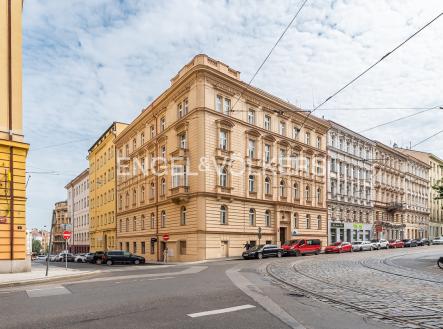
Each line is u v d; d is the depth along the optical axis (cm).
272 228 4116
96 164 6669
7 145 2112
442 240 6975
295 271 1920
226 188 3622
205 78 3528
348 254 3828
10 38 2208
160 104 4231
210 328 730
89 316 836
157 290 1237
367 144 6162
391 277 1636
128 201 5169
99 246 6294
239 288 1280
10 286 1541
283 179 4344
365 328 745
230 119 3706
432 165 8644
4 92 2164
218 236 3516
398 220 7038
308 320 803
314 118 4869
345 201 5466
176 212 3788
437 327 762
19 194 2144
